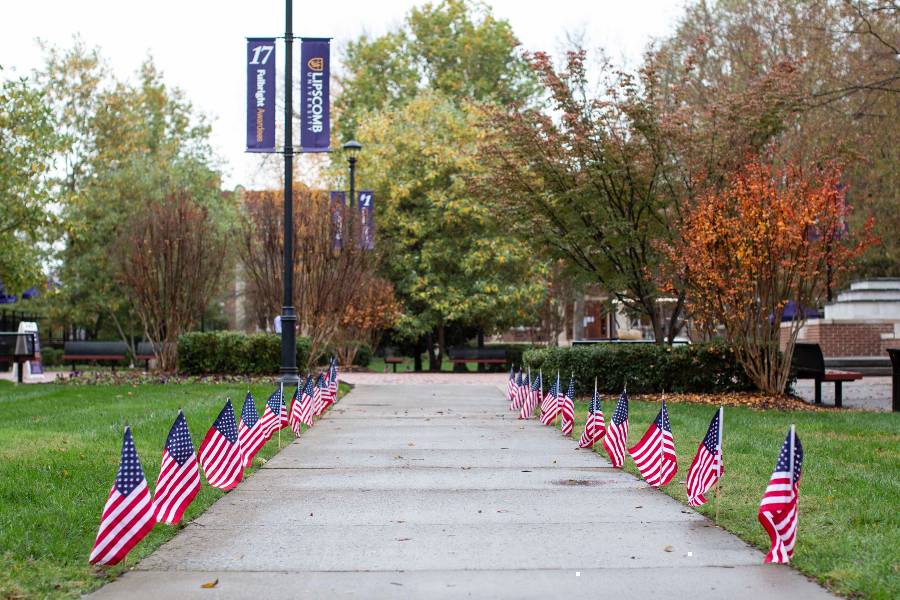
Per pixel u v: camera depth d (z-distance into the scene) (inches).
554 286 1574.8
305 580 233.8
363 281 980.6
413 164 1423.5
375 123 1478.8
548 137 776.9
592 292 1686.8
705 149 753.6
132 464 247.6
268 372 898.1
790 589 224.1
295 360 787.4
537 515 309.9
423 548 266.1
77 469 369.1
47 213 893.2
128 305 1437.0
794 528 247.8
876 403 756.6
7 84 881.5
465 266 1346.0
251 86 758.5
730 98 761.6
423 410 679.1
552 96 798.5
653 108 760.3
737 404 679.7
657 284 750.5
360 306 1218.6
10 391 767.1
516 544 270.2
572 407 532.1
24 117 880.9
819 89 951.6
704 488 311.0
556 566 246.4
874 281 1259.8
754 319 695.1
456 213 1353.3
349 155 1204.5
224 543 273.0
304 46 771.4
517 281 1393.9
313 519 304.8
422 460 434.0
